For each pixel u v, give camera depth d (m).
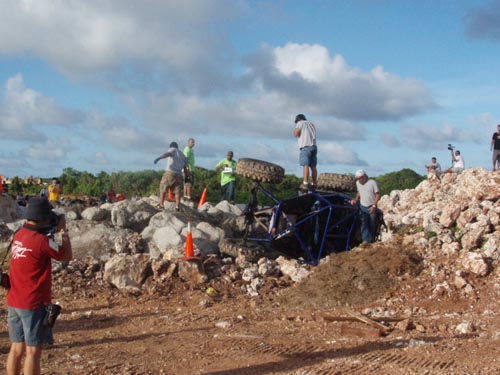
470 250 11.84
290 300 10.88
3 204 16.27
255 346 7.32
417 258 11.77
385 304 10.42
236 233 15.41
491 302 10.12
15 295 5.13
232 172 19.38
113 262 12.21
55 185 20.52
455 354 6.71
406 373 5.95
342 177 14.95
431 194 15.81
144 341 7.85
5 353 7.14
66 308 10.50
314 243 13.47
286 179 26.30
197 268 12.09
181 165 15.80
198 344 7.52
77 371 6.30
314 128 14.20
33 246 5.11
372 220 13.18
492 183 13.34
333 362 6.45
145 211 15.20
